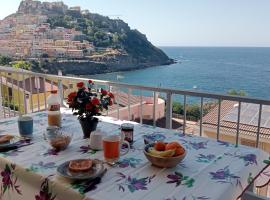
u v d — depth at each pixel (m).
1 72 3.99
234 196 1.18
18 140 1.65
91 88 1.82
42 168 1.28
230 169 1.32
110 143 1.33
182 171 1.28
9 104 4.02
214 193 1.09
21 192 1.31
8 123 2.03
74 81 3.11
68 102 1.68
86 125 1.68
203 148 1.60
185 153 1.34
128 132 1.64
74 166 1.23
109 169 1.29
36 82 3.61
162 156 1.28
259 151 1.57
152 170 1.28
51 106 1.94
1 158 1.40
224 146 1.64
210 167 1.33
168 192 1.09
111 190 1.10
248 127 4.45
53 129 1.66
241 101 2.10
